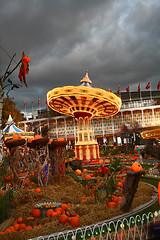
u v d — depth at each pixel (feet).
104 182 31.55
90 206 20.95
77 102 76.18
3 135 18.40
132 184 18.61
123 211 19.21
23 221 18.76
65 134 248.52
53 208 20.06
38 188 25.75
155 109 235.20
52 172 33.14
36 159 28.53
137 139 157.48
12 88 17.44
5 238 13.76
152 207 21.43
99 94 69.41
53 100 75.31
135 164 18.61
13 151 27.17
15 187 26.35
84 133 81.66
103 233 15.16
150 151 80.18
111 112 93.35
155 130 53.88
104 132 241.76
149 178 41.96
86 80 83.20
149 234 12.53
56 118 246.27
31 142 29.35
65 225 16.25
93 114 85.61
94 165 60.39
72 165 48.44
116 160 38.47
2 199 18.45
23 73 17.21
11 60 16.76
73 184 30.04
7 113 91.20
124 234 13.65
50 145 32.89
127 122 239.09
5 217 18.35
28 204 21.58
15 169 26.73
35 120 216.33
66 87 67.87
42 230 15.30
